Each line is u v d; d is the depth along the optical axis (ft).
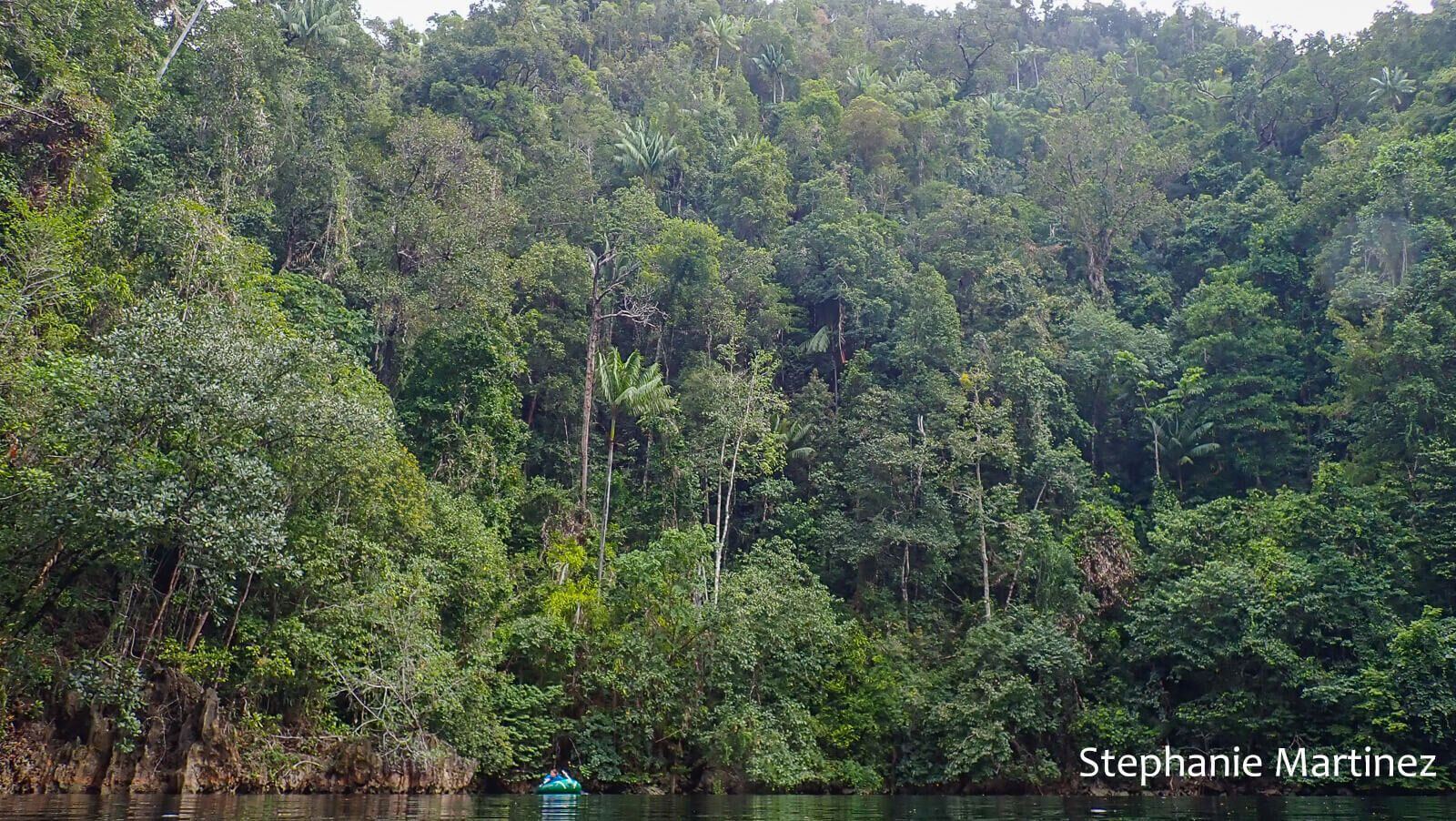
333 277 129.08
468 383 114.83
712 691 99.30
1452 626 100.32
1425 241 140.87
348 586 75.36
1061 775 107.65
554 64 199.31
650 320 149.79
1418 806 82.38
